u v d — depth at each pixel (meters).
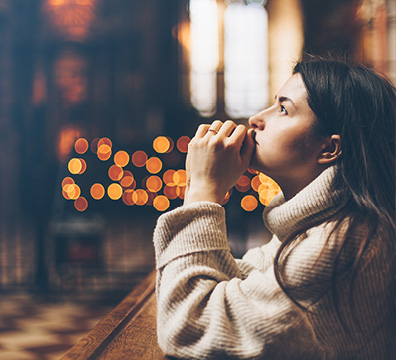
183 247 1.18
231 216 7.67
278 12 19.36
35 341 4.98
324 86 1.21
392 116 1.22
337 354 1.10
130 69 19.83
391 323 1.13
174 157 19.00
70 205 10.34
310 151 1.22
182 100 20.02
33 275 7.69
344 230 1.12
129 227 16.33
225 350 1.06
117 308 1.58
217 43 19.75
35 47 7.53
